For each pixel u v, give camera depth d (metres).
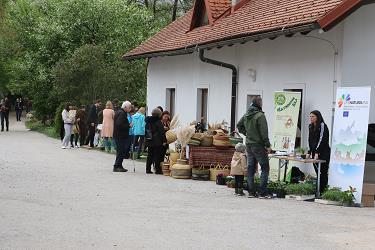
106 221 10.01
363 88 13.20
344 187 13.29
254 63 18.45
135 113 22.97
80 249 7.96
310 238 9.15
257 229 9.73
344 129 13.49
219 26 20.73
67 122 26.84
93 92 32.97
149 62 27.31
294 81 16.38
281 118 15.42
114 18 39.44
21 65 42.12
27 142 30.55
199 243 8.55
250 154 13.47
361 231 9.79
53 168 18.38
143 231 9.27
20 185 14.26
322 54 15.27
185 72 23.48
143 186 14.85
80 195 12.95
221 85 20.52
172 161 17.36
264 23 16.94
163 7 49.84
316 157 13.88
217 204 12.30
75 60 33.59
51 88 42.38
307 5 15.85
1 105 41.56
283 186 13.92
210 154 16.80
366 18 14.83
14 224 9.54
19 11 43.78
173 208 11.59
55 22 39.69
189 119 23.08
